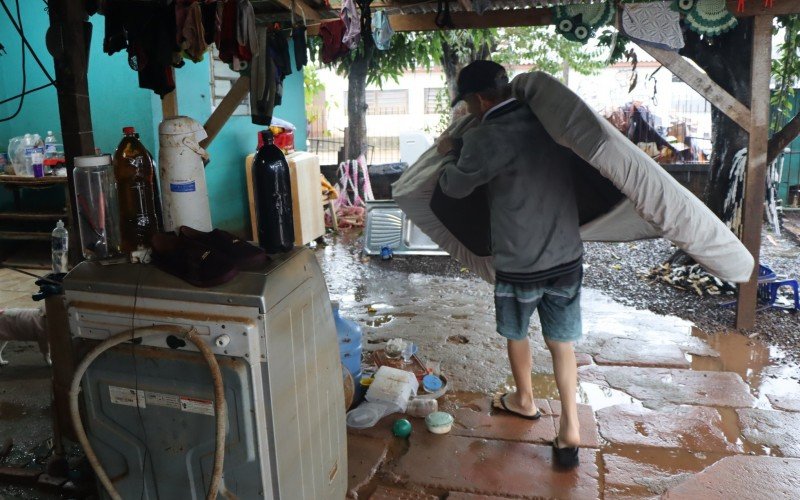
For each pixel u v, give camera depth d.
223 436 1.74
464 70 2.82
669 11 4.34
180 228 2.00
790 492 2.68
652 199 2.49
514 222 2.73
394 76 9.59
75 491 2.68
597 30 4.49
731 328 4.56
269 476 1.85
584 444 3.06
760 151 4.32
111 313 1.82
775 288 4.89
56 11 2.55
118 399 1.89
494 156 2.66
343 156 10.00
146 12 2.87
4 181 5.86
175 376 1.81
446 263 6.44
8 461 2.91
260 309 1.71
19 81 6.18
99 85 5.68
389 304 5.23
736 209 5.27
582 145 2.48
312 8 4.98
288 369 1.88
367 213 6.96
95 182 2.10
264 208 2.01
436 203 3.46
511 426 3.23
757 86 4.29
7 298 5.25
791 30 5.92
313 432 2.10
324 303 2.16
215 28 2.90
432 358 4.10
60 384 2.72
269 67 3.96
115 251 2.15
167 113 4.76
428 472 2.86
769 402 3.46
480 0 4.44
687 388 3.62
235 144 6.96
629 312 4.93
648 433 3.15
